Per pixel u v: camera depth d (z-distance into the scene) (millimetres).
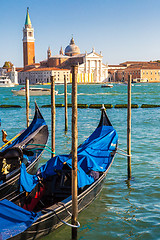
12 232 7863
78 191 11000
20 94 86812
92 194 11609
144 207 11508
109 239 9602
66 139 23547
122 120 33781
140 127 28500
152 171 15375
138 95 84500
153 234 9758
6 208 8695
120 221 10578
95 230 10094
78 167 11242
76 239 9609
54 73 192250
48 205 10664
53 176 11594
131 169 15758
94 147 14641
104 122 17297
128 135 14742
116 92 102875
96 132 16781
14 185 12164
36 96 85438
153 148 19859
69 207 10031
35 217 8734
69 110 45969
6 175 11898
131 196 12477
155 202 11906
